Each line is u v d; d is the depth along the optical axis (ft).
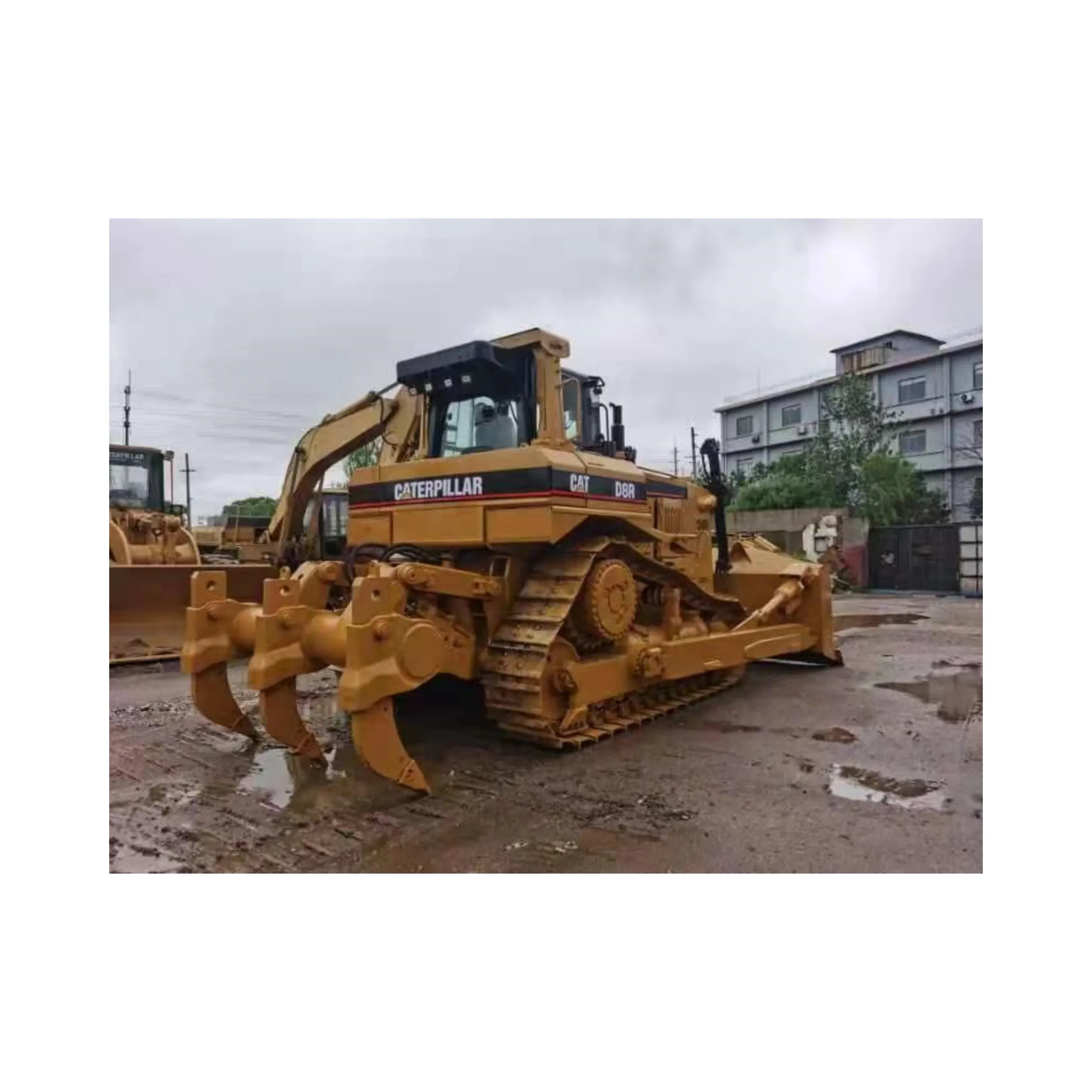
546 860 12.11
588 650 18.86
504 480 17.47
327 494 45.78
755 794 14.99
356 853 12.34
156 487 43.86
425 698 21.93
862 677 27.66
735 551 30.83
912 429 107.96
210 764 16.90
